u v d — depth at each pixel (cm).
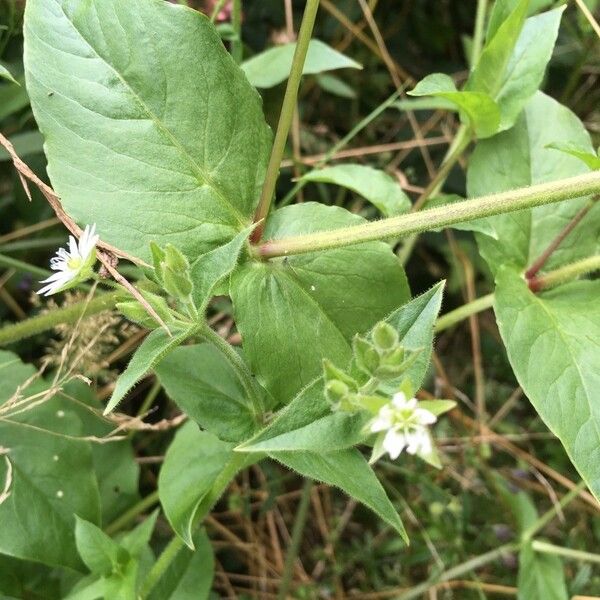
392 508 10
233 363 12
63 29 12
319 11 23
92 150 12
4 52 19
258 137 13
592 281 15
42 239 18
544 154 16
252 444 10
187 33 13
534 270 15
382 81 23
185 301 10
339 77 23
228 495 20
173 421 14
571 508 20
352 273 13
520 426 21
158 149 13
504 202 11
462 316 17
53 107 12
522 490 20
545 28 15
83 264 11
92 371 16
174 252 10
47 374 19
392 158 23
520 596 17
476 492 20
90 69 12
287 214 13
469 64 22
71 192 12
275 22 23
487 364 22
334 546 19
